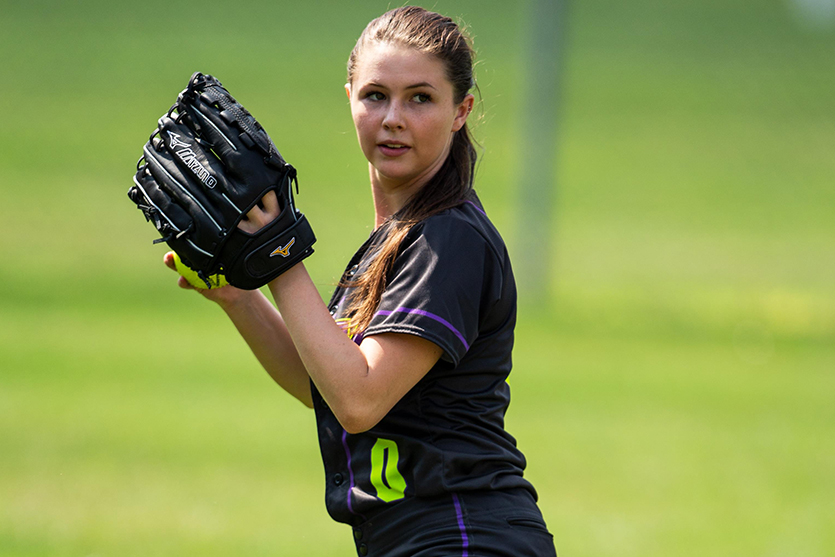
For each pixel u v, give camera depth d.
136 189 8.71
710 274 60.69
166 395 32.59
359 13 140.12
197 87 8.55
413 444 8.64
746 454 28.23
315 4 142.25
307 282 8.45
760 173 94.31
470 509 8.59
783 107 116.56
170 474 24.41
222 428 29.03
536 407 32.66
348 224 66.62
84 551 18.72
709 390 36.28
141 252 58.50
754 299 54.47
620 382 36.84
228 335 42.69
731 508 23.47
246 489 23.45
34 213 65.62
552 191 54.78
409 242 8.72
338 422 9.01
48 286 49.91
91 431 28.00
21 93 99.56
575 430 30.02
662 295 54.69
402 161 9.01
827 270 63.00
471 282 8.48
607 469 26.38
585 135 103.75
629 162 95.81
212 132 8.38
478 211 9.03
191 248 8.39
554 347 42.69
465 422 8.77
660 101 115.75
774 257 66.50
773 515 22.94
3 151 81.62
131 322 44.09
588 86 119.44
